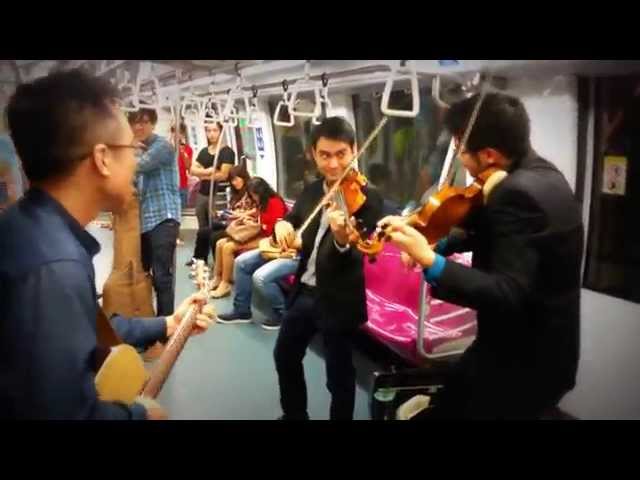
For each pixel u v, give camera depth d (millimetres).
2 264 891
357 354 3170
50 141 942
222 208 4199
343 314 1942
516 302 1305
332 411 2074
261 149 4359
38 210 950
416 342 2471
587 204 2092
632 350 2094
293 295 2168
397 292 3008
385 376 1950
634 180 1993
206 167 4051
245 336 3494
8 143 1595
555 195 1311
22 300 872
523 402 1483
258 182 3912
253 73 2059
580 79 1965
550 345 1404
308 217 2133
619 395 2125
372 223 1939
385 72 1780
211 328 3619
